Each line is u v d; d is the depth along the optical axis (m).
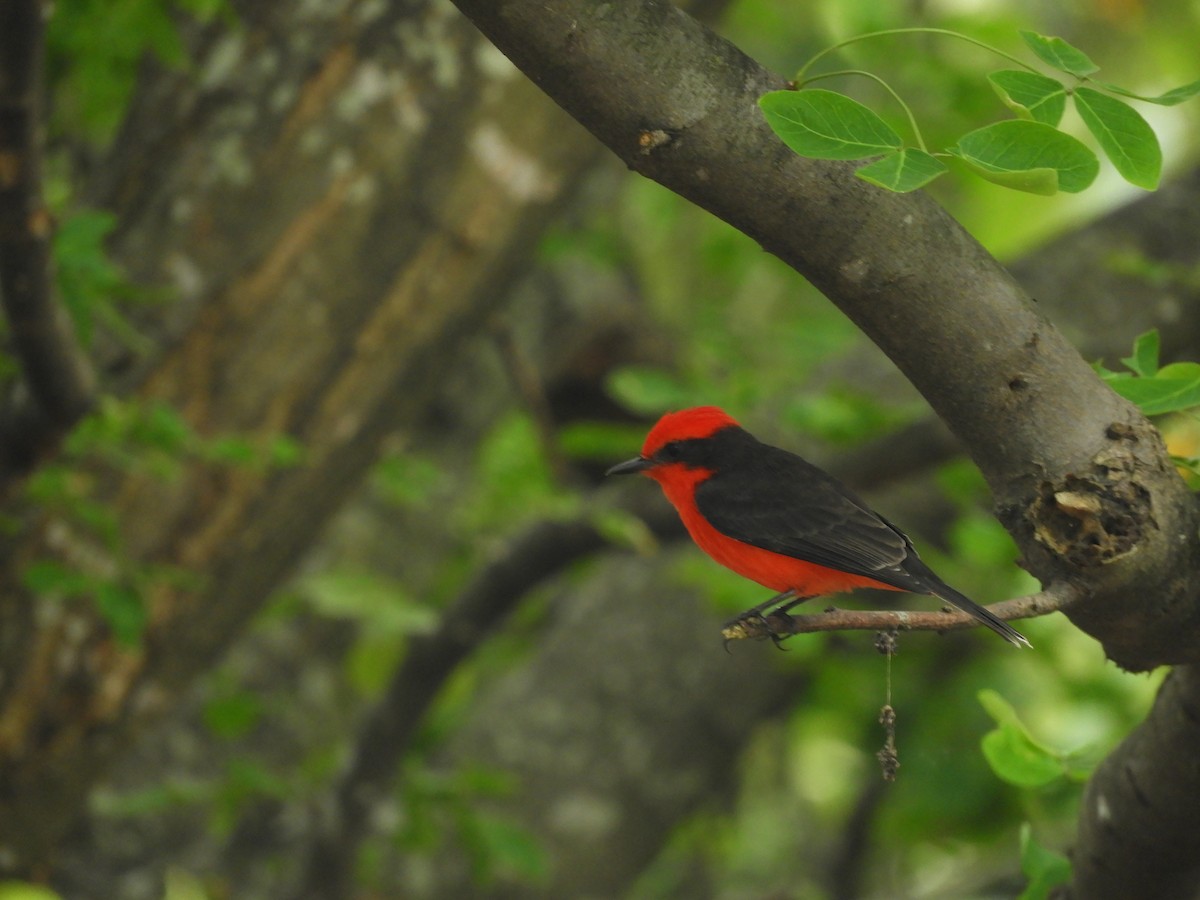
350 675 16.39
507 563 13.21
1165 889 6.67
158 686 10.02
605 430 14.72
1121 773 6.46
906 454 12.09
